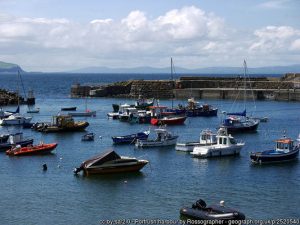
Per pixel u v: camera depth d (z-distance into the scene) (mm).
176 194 51844
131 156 72438
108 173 60406
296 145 77125
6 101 168500
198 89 193000
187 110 131625
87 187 54750
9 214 45781
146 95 198750
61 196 51406
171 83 199625
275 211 46219
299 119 124625
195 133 99625
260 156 66688
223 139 74312
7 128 109125
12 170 62969
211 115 133500
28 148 73875
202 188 54250
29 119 117000
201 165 66188
